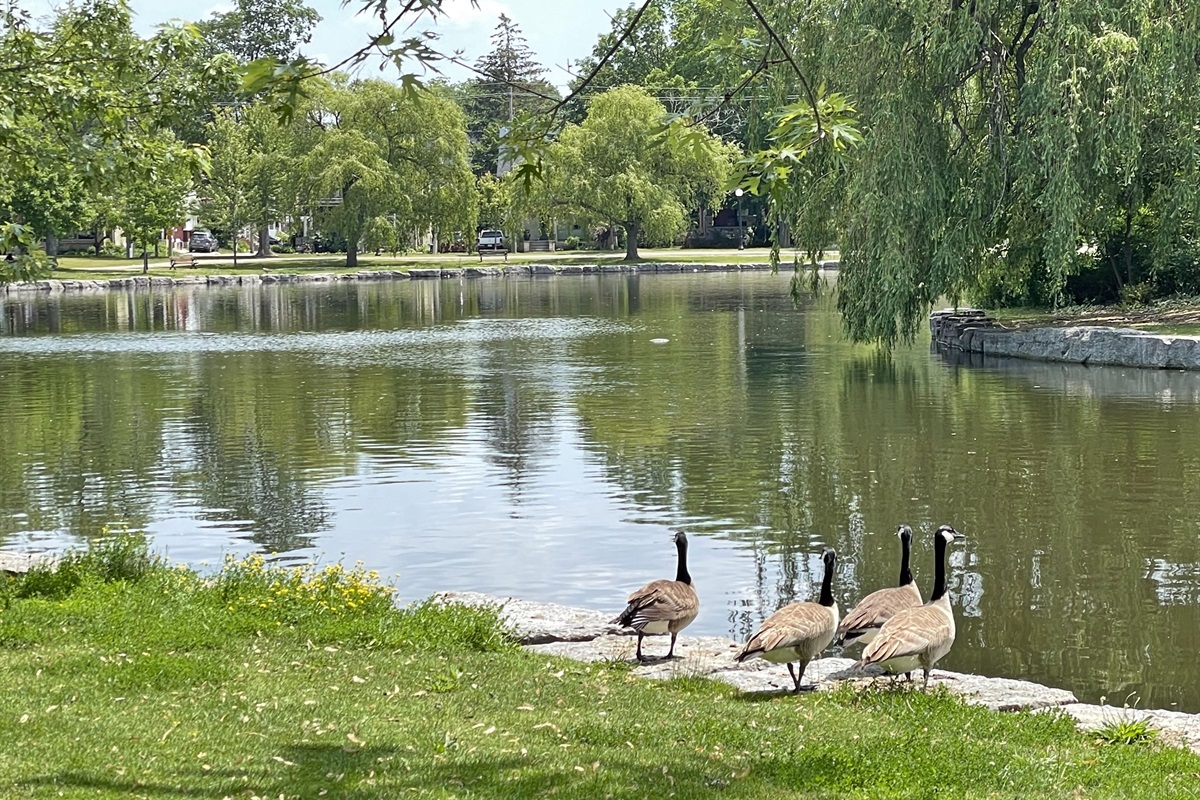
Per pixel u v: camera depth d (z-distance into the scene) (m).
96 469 23.48
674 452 24.42
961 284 35.75
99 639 10.98
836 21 34.81
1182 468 21.97
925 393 31.27
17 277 15.18
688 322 52.31
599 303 63.94
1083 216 34.56
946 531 11.14
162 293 75.50
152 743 8.29
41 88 15.66
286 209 93.31
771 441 25.39
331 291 76.69
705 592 15.75
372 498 20.94
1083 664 13.19
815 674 11.18
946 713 9.77
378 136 91.75
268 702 9.35
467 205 92.69
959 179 34.69
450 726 8.99
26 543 18.38
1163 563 16.56
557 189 96.38
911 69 34.09
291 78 7.85
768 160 9.22
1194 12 33.00
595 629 12.50
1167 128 34.97
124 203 59.53
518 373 36.62
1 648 10.66
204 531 19.00
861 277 35.44
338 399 31.95
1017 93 35.50
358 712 9.23
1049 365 36.03
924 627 10.06
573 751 8.48
